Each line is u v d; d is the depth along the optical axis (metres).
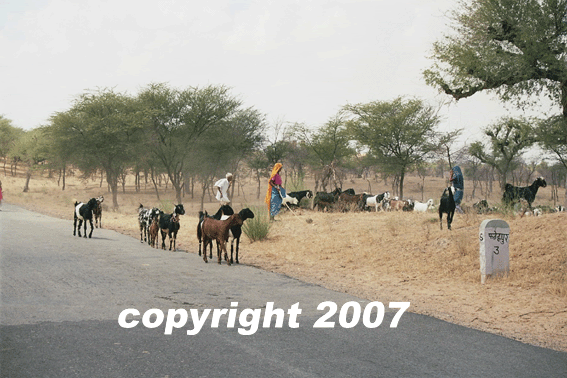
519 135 42.28
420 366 5.07
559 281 9.30
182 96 48.38
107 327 6.11
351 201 23.84
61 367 4.68
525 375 4.87
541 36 16.28
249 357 5.19
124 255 12.84
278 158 54.50
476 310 7.88
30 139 72.44
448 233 13.75
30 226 19.47
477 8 17.28
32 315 6.47
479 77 17.28
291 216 20.83
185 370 4.72
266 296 8.45
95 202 20.89
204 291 8.66
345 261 12.91
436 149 34.53
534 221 13.17
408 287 9.77
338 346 5.70
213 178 55.28
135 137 47.44
